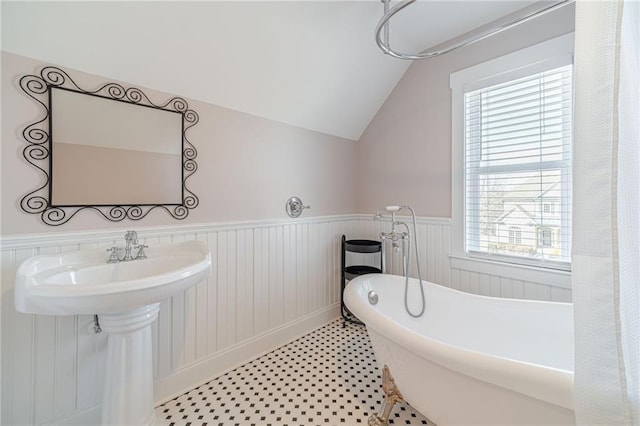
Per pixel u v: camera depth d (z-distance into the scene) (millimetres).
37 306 891
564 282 1642
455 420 1053
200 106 1694
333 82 2107
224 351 1811
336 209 2631
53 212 1218
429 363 1071
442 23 1898
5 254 1111
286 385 1649
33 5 1070
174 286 1044
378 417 1344
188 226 1642
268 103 1974
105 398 1179
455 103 2080
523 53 1757
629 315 648
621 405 636
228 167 1842
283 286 2189
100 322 1170
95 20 1190
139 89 1451
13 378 1131
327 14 1632
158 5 1261
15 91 1123
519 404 864
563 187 1651
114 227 1387
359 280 1822
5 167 1112
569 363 1341
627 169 663
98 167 1332
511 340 1495
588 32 684
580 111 698
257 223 2006
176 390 1582
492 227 1949
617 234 653
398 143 2477
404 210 2445
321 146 2475
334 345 2145
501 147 1893
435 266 2230
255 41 1587
